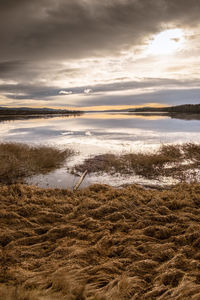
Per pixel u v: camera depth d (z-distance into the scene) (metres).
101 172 10.07
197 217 5.25
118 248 4.12
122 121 43.75
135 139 19.50
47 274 3.31
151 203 6.14
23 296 2.59
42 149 13.23
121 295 2.87
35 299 2.53
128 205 6.11
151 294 2.92
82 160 12.13
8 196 6.72
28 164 10.32
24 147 13.62
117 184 8.60
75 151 14.45
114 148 15.44
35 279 3.12
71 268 3.43
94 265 3.68
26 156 11.44
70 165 11.23
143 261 3.65
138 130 26.67
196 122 36.44
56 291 2.88
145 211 5.69
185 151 13.61
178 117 51.69
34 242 4.46
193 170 10.08
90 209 6.02
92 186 7.90
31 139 20.30
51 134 23.75
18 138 21.00
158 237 4.60
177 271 3.34
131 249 4.04
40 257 3.94
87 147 15.88
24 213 5.72
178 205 6.04
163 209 5.77
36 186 8.30
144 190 7.73
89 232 4.77
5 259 3.78
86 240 4.53
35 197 6.76
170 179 9.01
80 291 2.86
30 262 3.73
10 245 4.25
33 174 9.80
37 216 5.61
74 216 5.70
